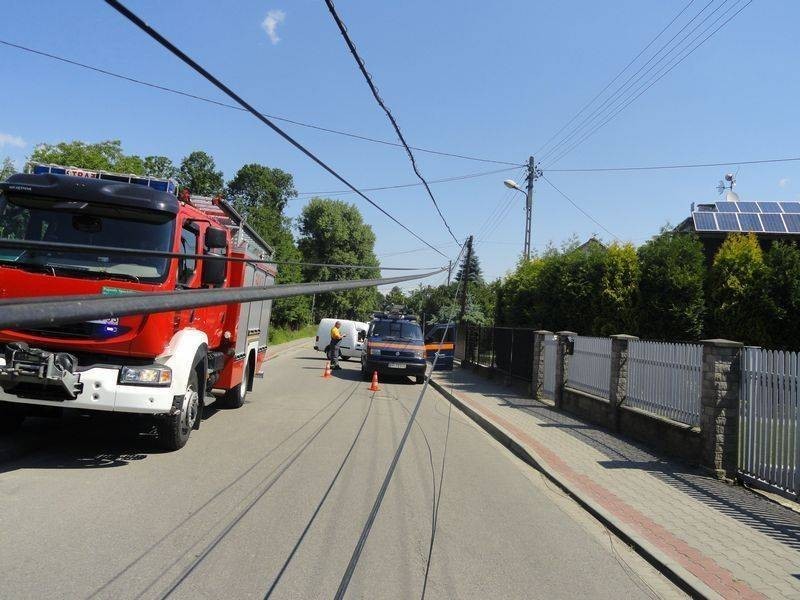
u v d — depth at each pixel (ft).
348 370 81.66
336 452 28.35
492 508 21.81
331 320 101.30
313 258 212.02
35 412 24.76
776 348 49.01
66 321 3.82
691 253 54.39
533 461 30.07
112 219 23.71
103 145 86.38
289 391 52.85
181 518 17.58
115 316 4.31
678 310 52.49
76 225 23.49
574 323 60.39
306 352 114.62
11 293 22.20
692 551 18.47
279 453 27.17
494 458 31.12
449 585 14.66
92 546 15.02
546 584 15.43
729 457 28.48
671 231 69.41
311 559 15.31
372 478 24.11
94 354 22.81
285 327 156.66
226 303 5.81
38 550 14.53
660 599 15.31
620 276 55.98
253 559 15.02
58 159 77.51
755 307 49.60
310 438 31.35
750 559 18.12
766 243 76.38
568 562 17.21
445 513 20.49
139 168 90.22
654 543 18.93
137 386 22.45
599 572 16.71
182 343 24.99
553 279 63.10
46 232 23.22
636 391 37.52
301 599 13.03
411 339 69.41
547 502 23.53
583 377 45.85
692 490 25.93
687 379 32.58
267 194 212.84
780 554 18.72
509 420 41.73
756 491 26.35
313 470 24.49
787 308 48.32
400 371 66.33
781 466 25.63
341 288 10.38
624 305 55.42
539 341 55.42
